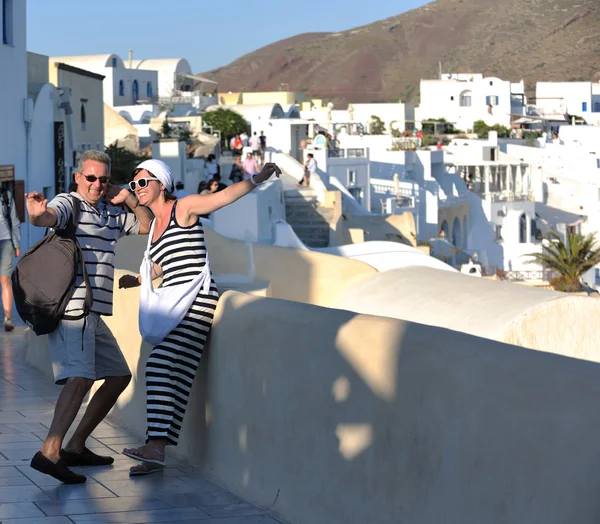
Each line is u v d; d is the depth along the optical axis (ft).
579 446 11.77
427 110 409.28
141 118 271.08
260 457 19.16
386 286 35.70
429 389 14.46
